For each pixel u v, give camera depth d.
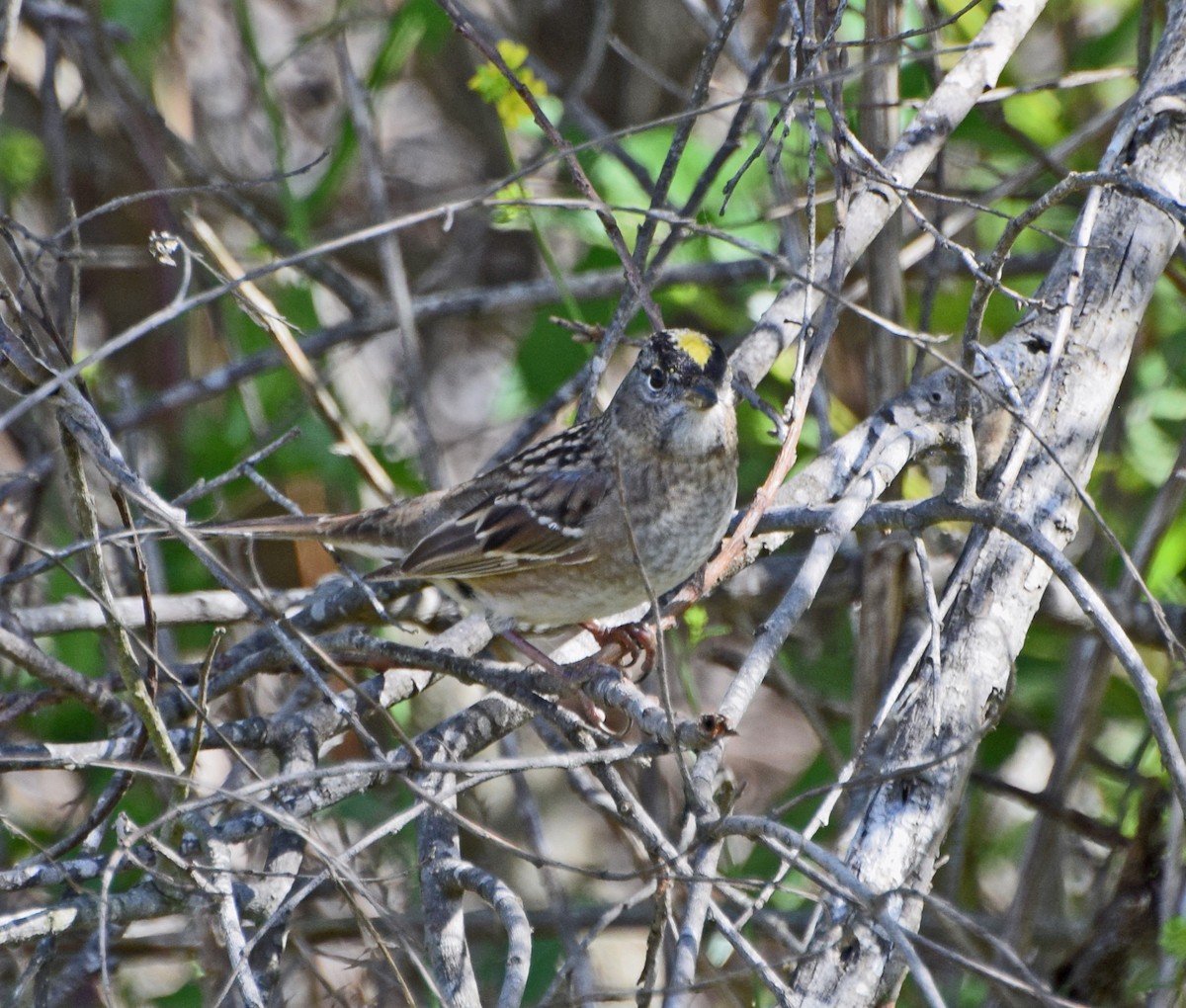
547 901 12.47
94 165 14.05
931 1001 5.29
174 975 11.91
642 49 15.23
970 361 8.50
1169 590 11.10
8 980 10.03
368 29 16.09
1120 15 12.70
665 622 7.86
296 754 8.73
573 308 10.10
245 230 15.05
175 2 13.98
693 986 6.12
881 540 9.40
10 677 11.45
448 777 8.45
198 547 6.51
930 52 8.42
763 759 14.42
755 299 12.64
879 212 9.05
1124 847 9.78
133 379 13.95
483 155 16.41
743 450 12.12
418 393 11.28
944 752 7.62
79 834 8.16
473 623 9.74
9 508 12.12
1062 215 12.45
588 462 9.16
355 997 9.62
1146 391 11.72
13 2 8.46
